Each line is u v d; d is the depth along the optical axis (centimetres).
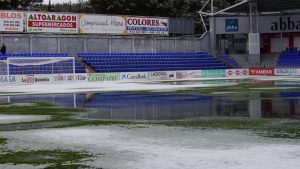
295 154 1020
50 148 1148
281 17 6575
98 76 4900
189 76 5681
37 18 5159
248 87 3622
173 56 6178
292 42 6644
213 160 974
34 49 5153
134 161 980
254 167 905
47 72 4891
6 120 1744
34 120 1738
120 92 3284
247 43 6806
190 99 2589
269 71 6009
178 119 1708
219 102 2369
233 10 6581
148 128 1473
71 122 1662
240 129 1416
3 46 4775
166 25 6366
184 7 8706
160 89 3538
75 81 4709
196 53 6391
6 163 982
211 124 1548
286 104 2191
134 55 5847
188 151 1076
